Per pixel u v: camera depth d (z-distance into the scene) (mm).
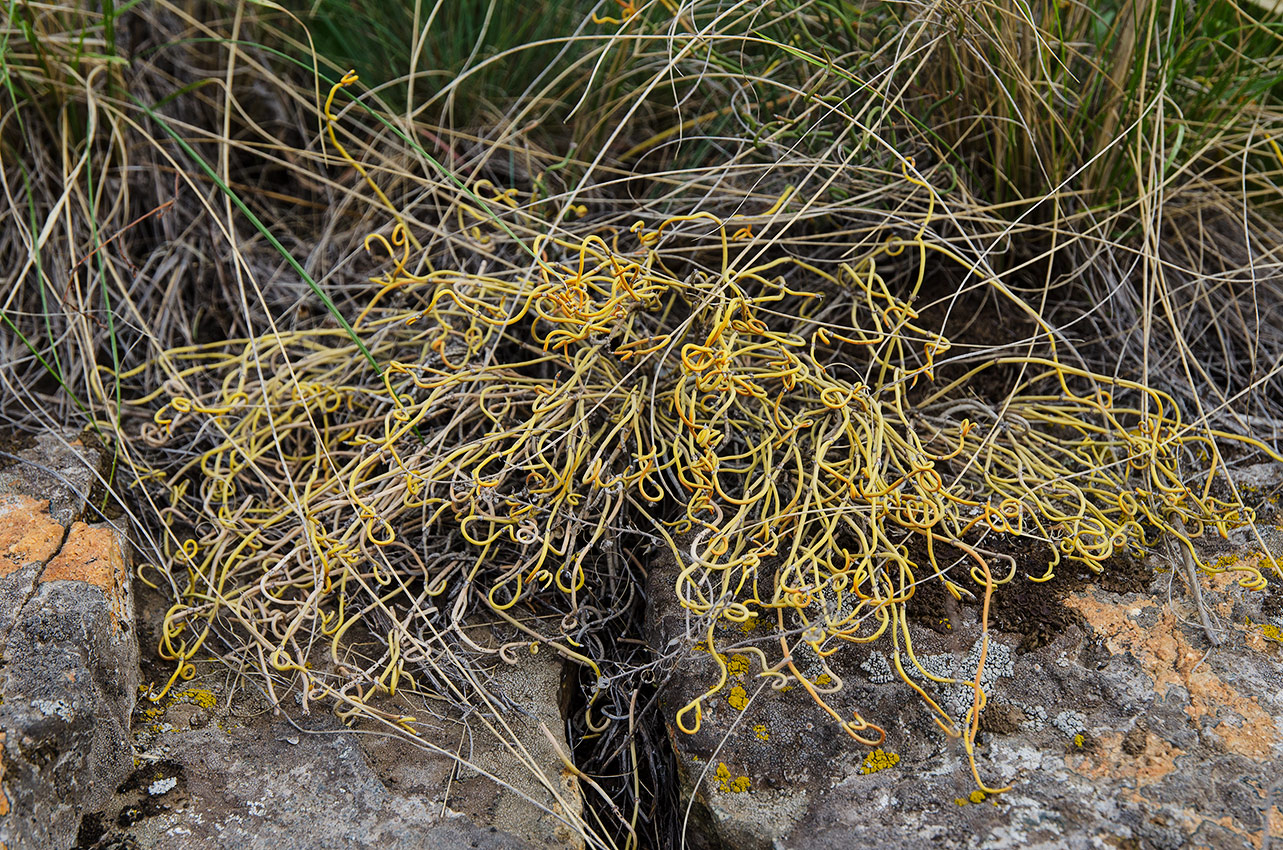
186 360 660
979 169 660
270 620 566
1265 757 521
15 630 536
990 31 620
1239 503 583
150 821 529
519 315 600
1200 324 648
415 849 525
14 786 505
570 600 589
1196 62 661
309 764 544
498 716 555
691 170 636
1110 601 562
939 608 562
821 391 587
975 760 530
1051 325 640
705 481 569
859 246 647
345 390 623
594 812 557
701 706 547
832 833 521
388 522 584
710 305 606
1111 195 641
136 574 588
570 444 581
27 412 630
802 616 545
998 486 585
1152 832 509
